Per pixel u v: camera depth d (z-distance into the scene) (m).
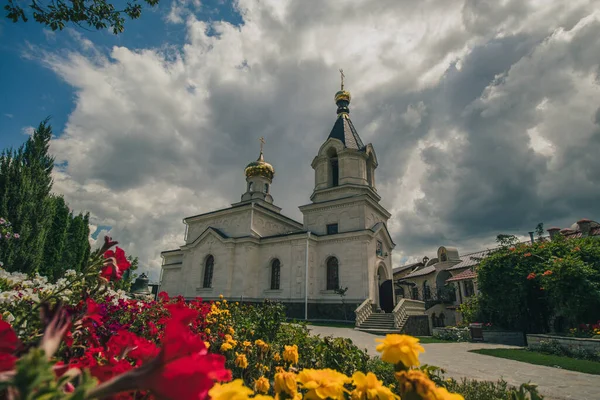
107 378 1.10
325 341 5.22
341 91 34.28
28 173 17.69
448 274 37.56
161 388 0.56
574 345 11.79
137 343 1.40
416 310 22.89
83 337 1.76
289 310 23.88
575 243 16.70
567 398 6.61
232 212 29.34
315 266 24.98
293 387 1.70
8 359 0.67
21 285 5.12
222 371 0.67
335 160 30.00
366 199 25.31
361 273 22.92
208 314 7.03
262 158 37.22
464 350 13.42
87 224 25.94
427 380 1.05
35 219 17.28
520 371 9.06
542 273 15.64
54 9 6.49
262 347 4.41
